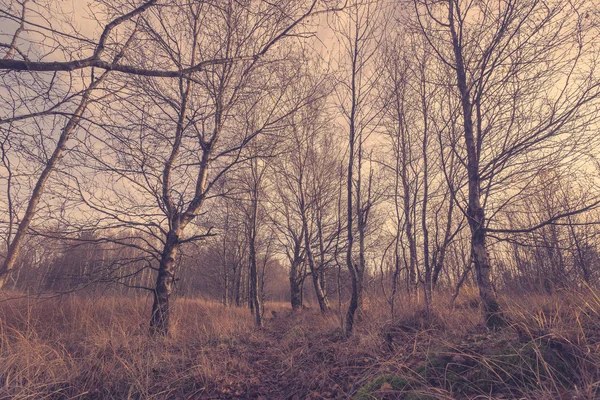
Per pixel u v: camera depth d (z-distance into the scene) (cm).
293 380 482
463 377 357
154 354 550
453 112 673
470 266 627
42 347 530
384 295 761
